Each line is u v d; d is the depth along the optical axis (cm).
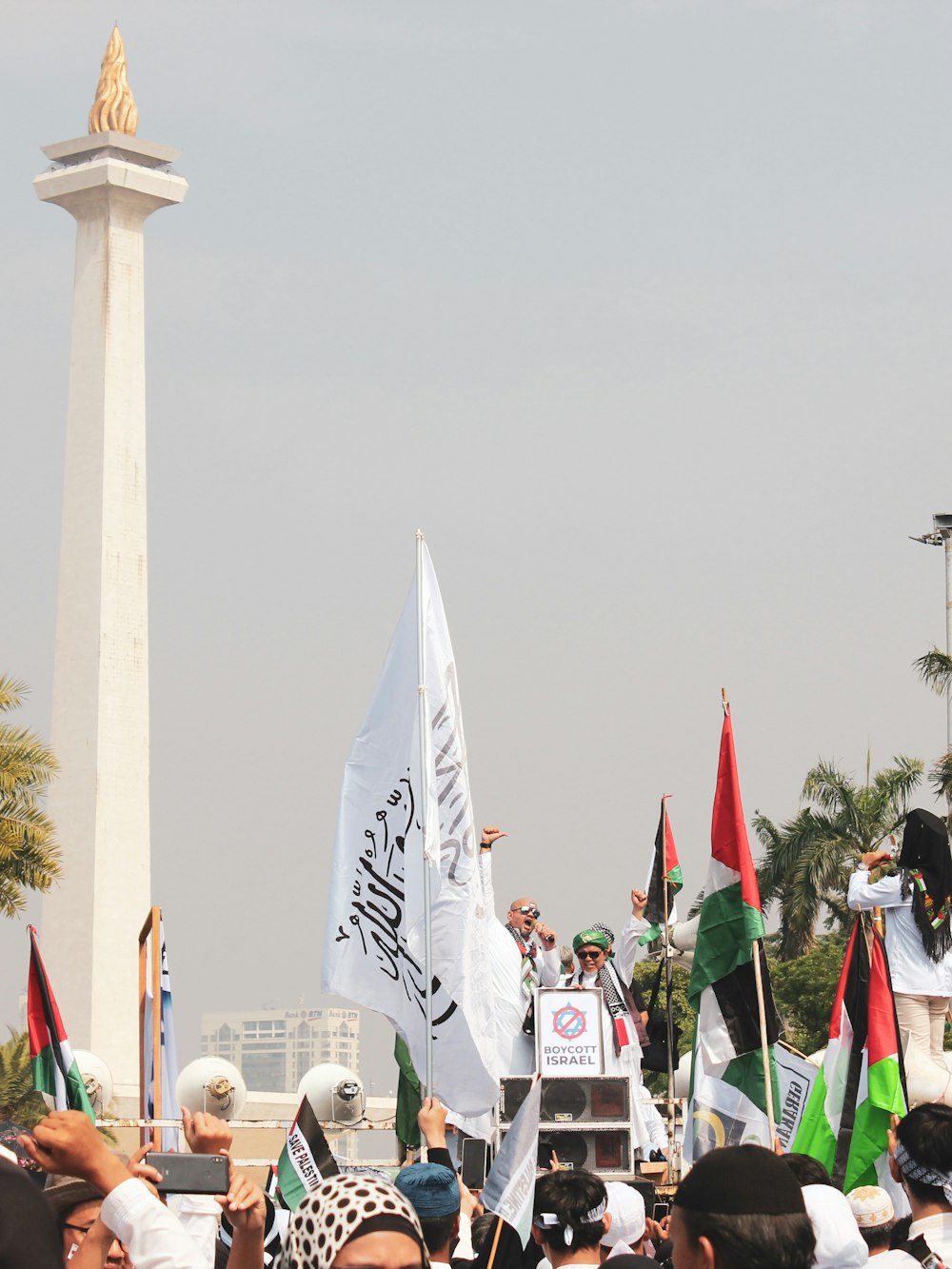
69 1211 799
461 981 1672
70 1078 1380
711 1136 1495
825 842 6781
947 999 1648
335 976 1683
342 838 1698
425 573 1708
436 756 1683
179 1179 679
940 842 1619
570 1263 1065
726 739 1529
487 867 1927
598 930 1977
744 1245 614
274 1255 1020
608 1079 1758
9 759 5606
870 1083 1460
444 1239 954
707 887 1526
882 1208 1059
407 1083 1842
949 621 6412
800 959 6575
